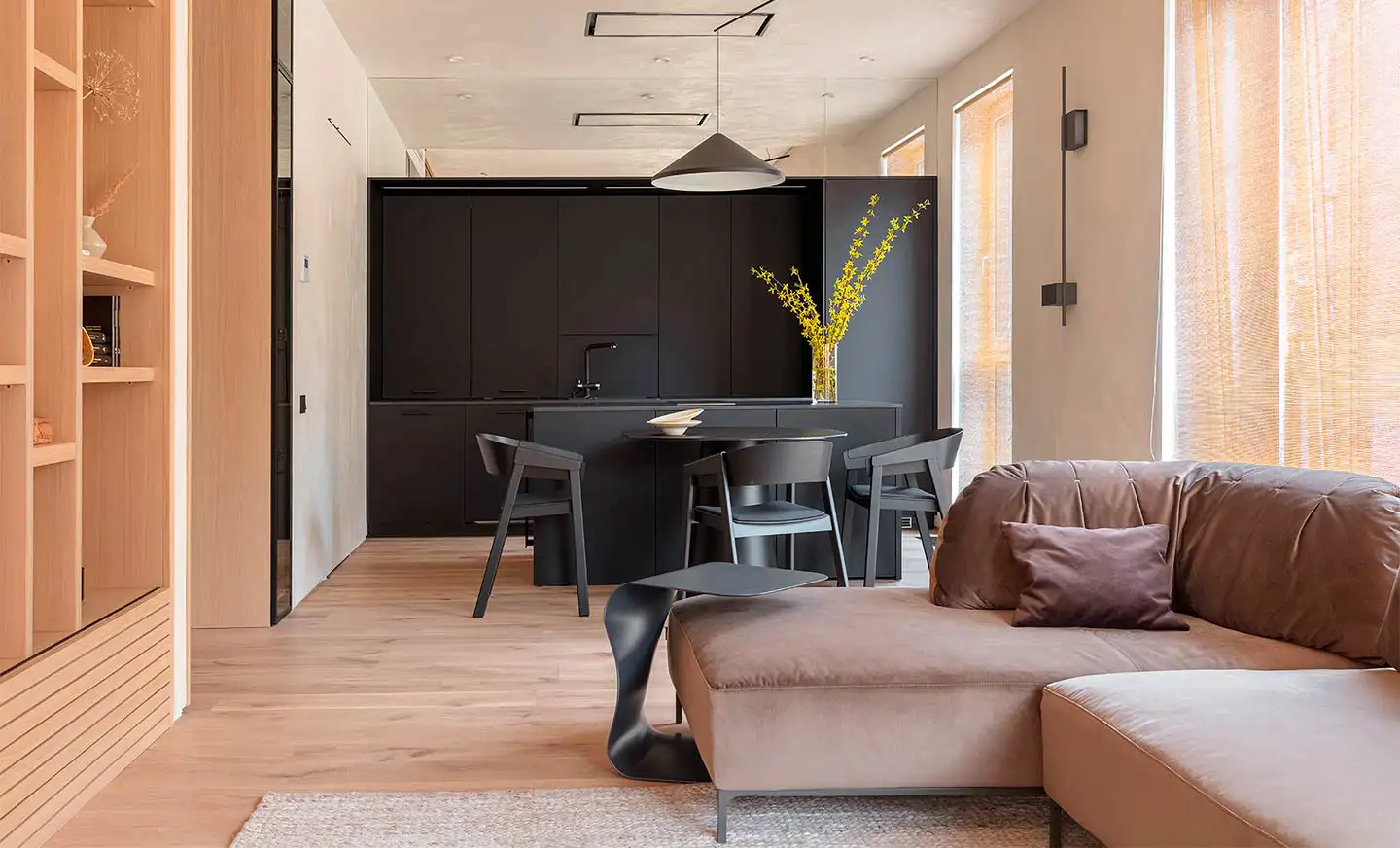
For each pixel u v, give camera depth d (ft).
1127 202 16.11
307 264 17.21
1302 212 12.34
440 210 24.82
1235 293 13.58
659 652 13.73
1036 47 19.19
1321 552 8.39
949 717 7.88
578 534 15.79
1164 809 6.10
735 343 25.38
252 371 14.94
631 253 25.21
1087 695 7.30
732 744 7.80
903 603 10.11
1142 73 15.62
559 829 8.11
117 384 10.59
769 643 8.48
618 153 24.54
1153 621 9.01
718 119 24.29
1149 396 15.52
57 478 8.87
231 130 14.84
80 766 8.56
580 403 24.23
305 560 17.11
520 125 24.38
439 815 8.35
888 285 24.34
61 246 8.86
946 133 23.76
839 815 8.41
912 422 24.39
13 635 8.02
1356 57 11.47
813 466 14.67
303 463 16.98
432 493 23.95
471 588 17.80
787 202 25.36
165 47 10.62
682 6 18.94
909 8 19.26
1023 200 19.83
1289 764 5.78
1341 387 11.74
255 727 10.57
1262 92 13.00
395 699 11.51
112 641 9.23
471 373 24.95
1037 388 19.31
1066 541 9.48
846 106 24.08
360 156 22.56
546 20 19.67
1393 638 7.84
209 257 14.87
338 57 20.02
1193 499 9.95
